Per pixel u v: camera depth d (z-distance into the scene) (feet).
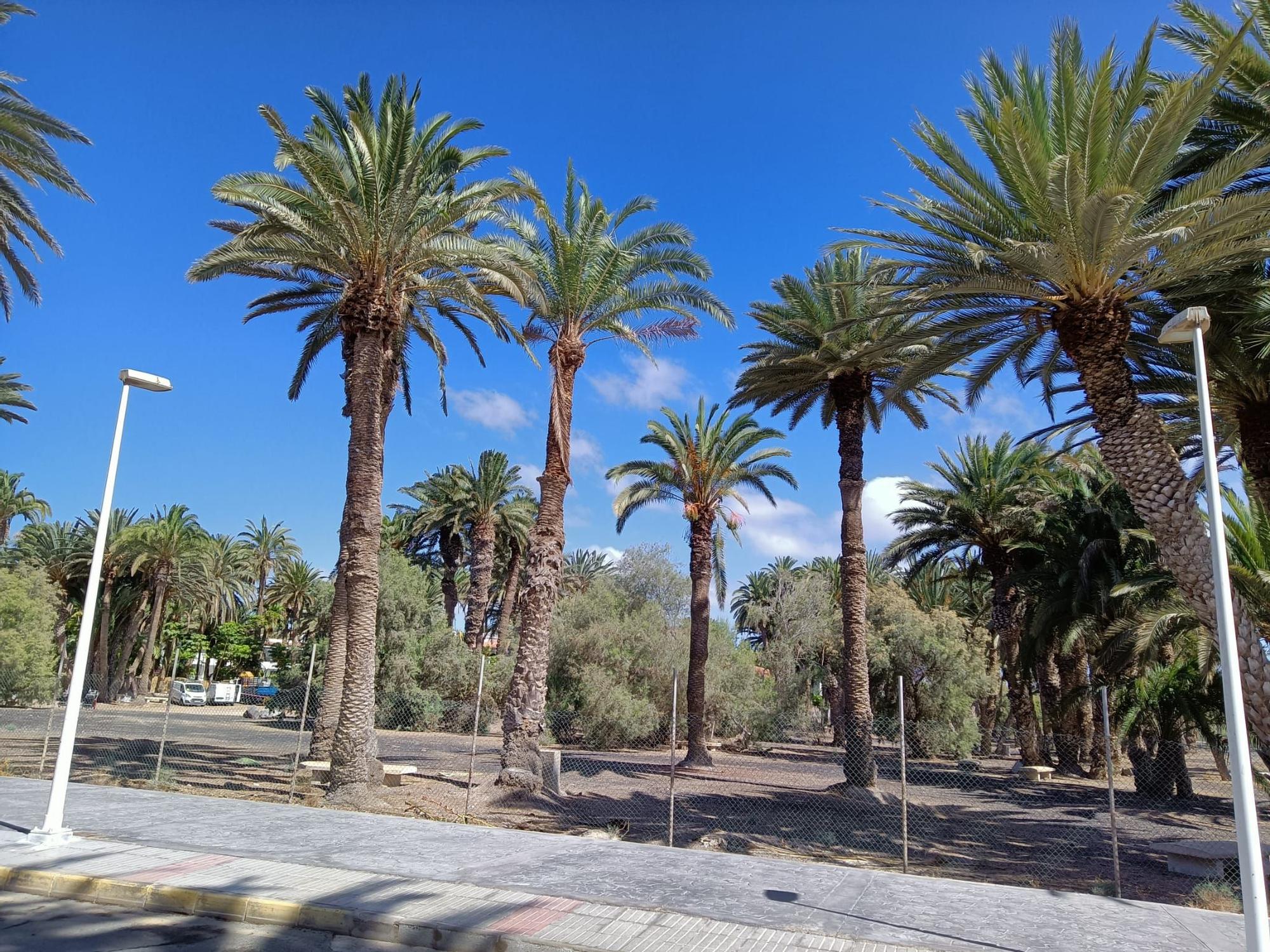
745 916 22.49
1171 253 37.65
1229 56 34.14
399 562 122.11
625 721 98.48
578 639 103.24
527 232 62.75
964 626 130.21
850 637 73.46
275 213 48.85
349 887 24.23
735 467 95.35
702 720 91.40
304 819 36.35
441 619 122.72
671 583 113.29
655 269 63.93
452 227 57.06
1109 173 38.81
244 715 130.72
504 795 52.70
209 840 30.55
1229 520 47.50
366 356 51.44
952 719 120.16
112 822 33.53
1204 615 36.96
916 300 42.14
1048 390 55.98
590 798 59.67
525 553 151.94
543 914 22.07
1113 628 65.87
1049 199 36.96
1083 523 84.84
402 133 50.19
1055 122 41.29
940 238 45.91
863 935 21.25
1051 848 47.34
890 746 126.72
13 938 20.04
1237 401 47.37
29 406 102.22
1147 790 72.28
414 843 31.48
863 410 76.59
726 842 42.14
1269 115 42.29
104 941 20.11
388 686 111.86
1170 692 68.74
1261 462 46.16
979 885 27.68
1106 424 39.65
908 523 103.55
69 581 155.74
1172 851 38.86
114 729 85.35
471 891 24.23
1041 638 89.61
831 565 168.96
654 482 96.32
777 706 120.98
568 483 61.05
